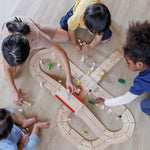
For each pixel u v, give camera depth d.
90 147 1.19
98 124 1.22
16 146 1.05
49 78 1.30
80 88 1.29
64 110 1.26
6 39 0.81
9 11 1.50
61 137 1.21
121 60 1.39
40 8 1.51
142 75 0.89
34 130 1.18
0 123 0.84
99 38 1.25
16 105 1.27
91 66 1.37
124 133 1.22
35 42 1.05
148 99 1.18
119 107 1.27
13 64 0.86
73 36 1.32
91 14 0.95
